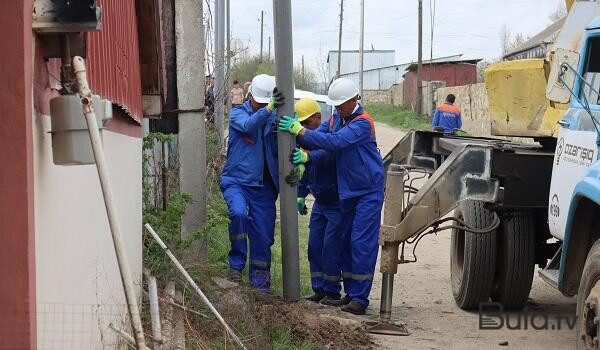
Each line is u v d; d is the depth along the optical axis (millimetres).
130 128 6129
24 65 2822
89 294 4035
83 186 3922
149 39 7129
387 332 7168
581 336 5457
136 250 6441
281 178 7613
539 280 9703
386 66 77375
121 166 5504
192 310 6316
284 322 6762
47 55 3230
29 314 2844
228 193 7832
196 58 8773
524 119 8078
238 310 6590
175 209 7918
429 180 7297
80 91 3092
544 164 7363
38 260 2986
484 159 7219
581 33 7418
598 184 5559
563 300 8633
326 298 8188
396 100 67562
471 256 7867
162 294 6582
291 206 7637
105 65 4504
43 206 3084
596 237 6133
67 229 3525
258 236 7902
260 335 6328
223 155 14531
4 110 2811
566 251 6250
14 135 2820
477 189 7227
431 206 7195
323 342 6586
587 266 5453
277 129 7633
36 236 2951
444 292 9008
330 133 7801
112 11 4898
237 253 7766
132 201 6188
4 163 2816
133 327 3219
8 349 2836
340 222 7988
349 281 8188
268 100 7812
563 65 6453
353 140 7562
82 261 3871
